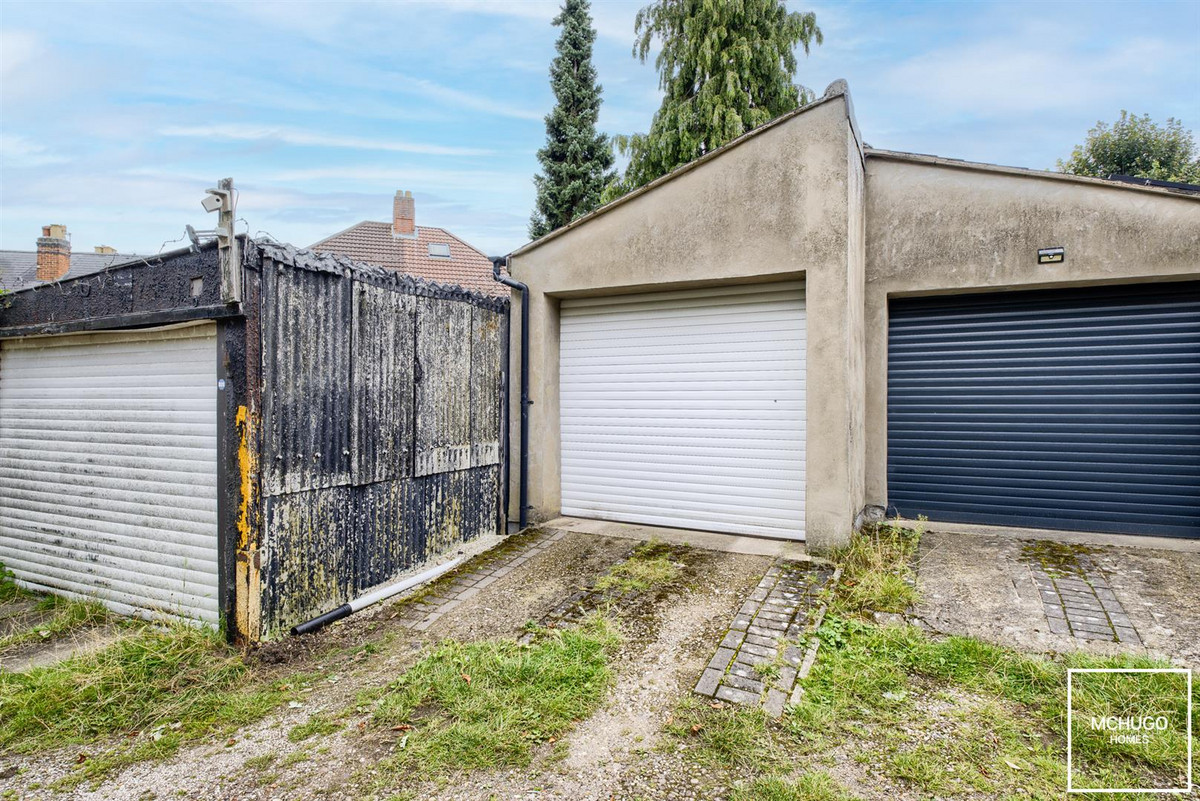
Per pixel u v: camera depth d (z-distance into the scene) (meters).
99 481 4.87
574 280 6.37
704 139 12.12
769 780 2.50
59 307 4.98
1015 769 2.53
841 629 3.86
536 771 2.64
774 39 12.31
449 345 5.72
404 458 5.15
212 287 3.91
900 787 2.46
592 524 6.55
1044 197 5.54
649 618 4.16
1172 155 12.55
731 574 4.86
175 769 2.77
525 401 6.61
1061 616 3.88
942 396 6.27
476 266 21.72
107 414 4.79
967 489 6.17
